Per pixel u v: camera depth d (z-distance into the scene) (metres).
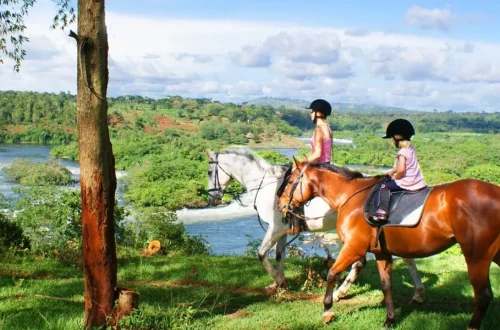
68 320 6.41
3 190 39.69
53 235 12.06
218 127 127.44
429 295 7.48
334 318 6.23
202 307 7.21
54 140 100.56
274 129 148.75
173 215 14.50
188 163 62.22
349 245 5.88
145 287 8.33
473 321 5.13
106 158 5.69
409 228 5.43
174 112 151.38
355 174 6.16
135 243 13.70
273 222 7.61
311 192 6.45
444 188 5.38
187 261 10.67
